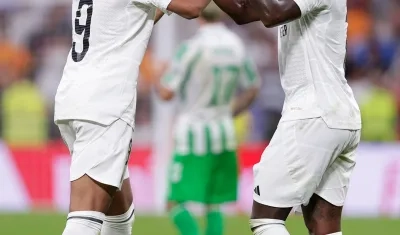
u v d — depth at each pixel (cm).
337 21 1795
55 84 5097
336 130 1775
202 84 2723
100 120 1711
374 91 4831
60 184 4319
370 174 4184
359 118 1841
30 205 4316
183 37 4553
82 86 1730
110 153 1716
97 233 1716
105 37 1745
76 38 1783
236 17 1823
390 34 5259
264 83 4862
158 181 4159
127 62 1748
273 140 1809
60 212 4184
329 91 1783
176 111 4125
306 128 1772
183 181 2697
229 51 2756
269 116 4744
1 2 5294
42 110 4728
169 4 1736
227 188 2756
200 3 1748
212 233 2730
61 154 4331
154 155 4206
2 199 4325
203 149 2705
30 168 4334
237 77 2786
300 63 1797
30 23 5294
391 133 4575
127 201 1920
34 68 5169
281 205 1789
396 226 3769
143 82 4616
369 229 3662
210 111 2739
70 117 1728
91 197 1709
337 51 1802
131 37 1758
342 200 1881
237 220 3884
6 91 4853
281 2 1727
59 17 5300
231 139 2758
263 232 1800
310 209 1889
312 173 1777
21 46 5228
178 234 3444
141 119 4584
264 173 1803
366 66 5122
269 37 5059
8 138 4647
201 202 2688
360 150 4194
